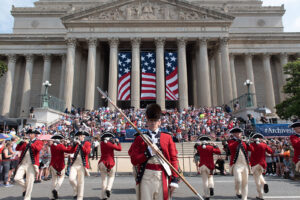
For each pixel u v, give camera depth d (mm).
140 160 4926
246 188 9617
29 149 9734
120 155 25375
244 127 30469
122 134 30062
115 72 44531
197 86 47031
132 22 46031
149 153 4949
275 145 19359
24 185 9680
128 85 44312
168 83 44219
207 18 46812
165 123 34375
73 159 10133
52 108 40094
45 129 30953
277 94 53562
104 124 32938
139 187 4945
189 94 54500
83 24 45969
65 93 43500
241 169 9742
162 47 45656
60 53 52750
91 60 44750
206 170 10594
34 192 12180
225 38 45906
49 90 53062
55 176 10523
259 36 52812
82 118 36719
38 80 54188
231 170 10102
